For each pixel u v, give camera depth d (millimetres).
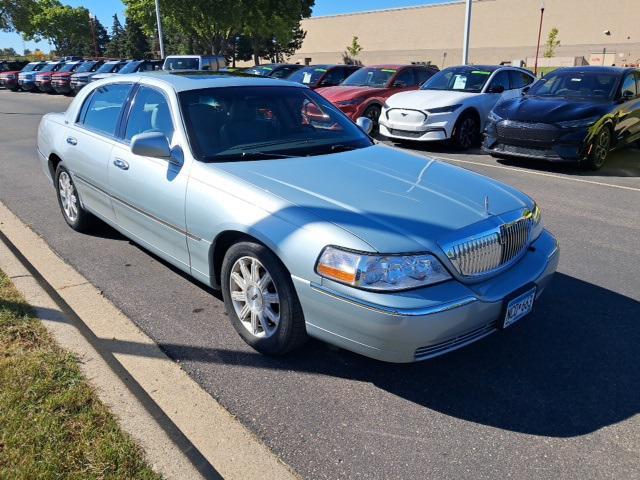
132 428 2613
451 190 3365
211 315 3805
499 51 62906
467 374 3209
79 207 5168
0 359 3082
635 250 5176
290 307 3021
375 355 2746
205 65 23969
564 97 9281
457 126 10445
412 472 2459
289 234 2912
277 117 4160
